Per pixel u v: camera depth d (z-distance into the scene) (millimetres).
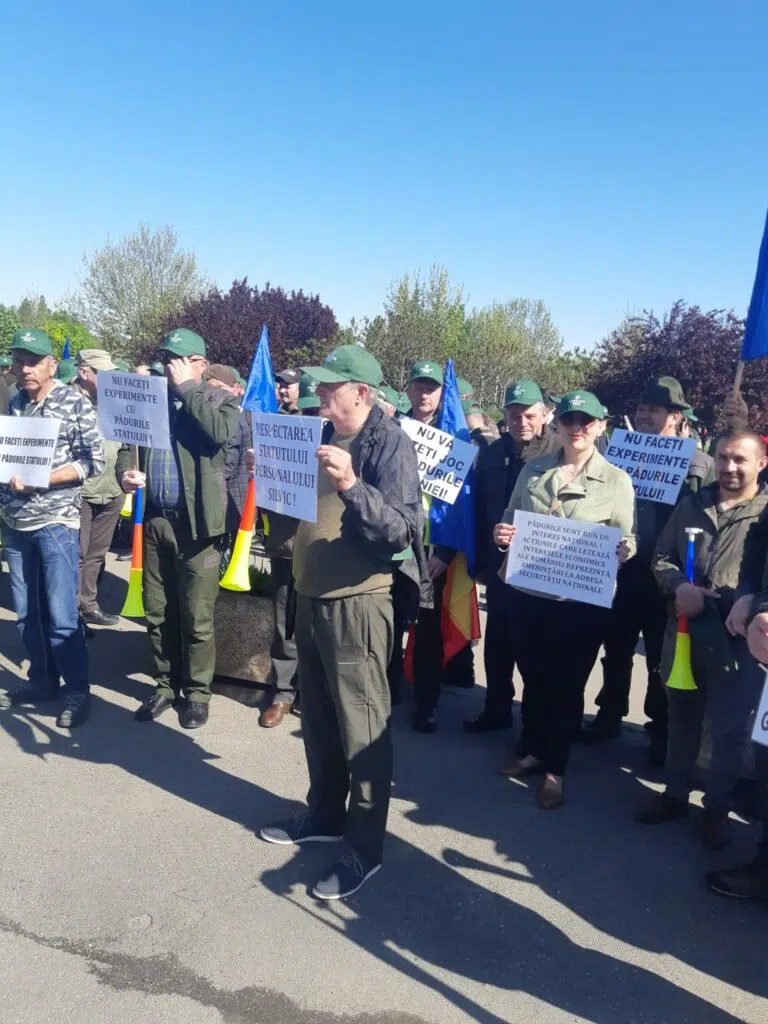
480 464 4883
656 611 4383
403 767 4375
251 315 30609
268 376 5359
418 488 3166
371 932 2961
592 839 3699
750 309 4332
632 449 4527
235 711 4965
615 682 4781
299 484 3068
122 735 4543
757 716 2439
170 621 4824
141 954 2777
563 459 4004
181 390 4309
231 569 3961
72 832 3525
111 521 6531
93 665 5660
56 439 4391
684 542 3662
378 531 2904
